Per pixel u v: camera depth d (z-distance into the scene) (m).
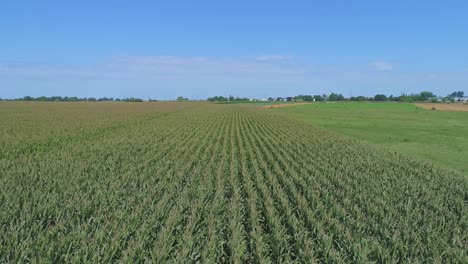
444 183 16.36
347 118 74.00
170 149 26.20
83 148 25.28
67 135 33.75
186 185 14.78
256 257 8.36
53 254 7.81
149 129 41.66
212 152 25.23
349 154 24.92
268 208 11.30
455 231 10.16
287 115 81.81
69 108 103.88
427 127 53.81
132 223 9.73
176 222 10.05
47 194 12.13
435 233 9.70
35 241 8.34
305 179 16.73
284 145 29.09
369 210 11.71
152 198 12.57
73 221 9.78
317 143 30.88
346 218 10.94
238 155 24.38
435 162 24.53
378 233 9.95
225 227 10.14
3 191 12.34
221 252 8.68
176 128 43.56
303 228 10.02
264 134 38.66
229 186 14.95
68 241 8.30
